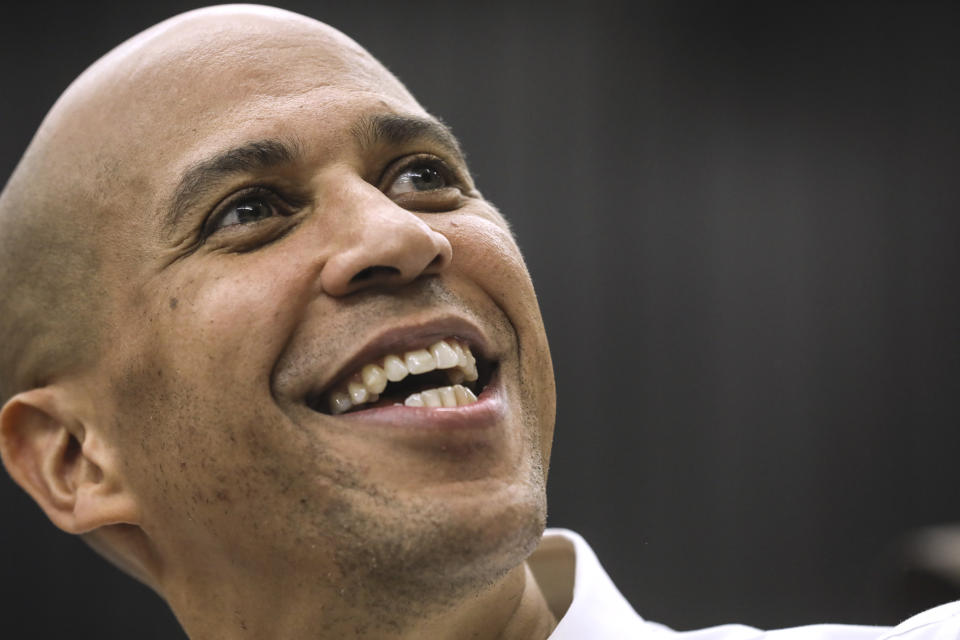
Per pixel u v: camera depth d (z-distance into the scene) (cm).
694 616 1075
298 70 345
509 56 1064
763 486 1109
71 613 934
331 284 305
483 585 303
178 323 317
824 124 1159
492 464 303
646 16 1109
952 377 1155
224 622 338
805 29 1151
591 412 1074
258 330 305
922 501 1134
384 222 304
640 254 1091
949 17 1168
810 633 393
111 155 346
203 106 337
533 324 347
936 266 1165
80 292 349
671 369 1093
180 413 316
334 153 328
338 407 315
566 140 1075
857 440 1144
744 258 1130
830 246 1158
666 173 1107
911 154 1163
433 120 357
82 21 919
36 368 371
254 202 325
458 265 334
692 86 1123
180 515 327
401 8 1033
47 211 362
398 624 312
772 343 1130
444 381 346
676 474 1088
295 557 306
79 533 364
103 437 350
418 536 289
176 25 367
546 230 1070
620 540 1073
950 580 682
